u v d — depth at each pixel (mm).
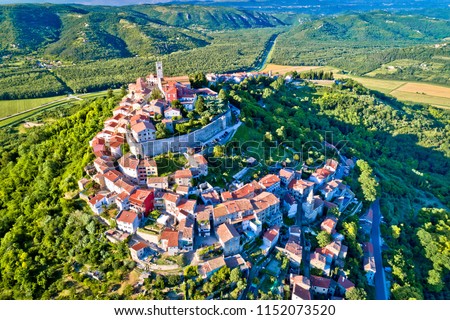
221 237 129750
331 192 176250
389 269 157000
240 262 127500
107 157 163875
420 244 177250
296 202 161375
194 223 137500
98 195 143125
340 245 147500
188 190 147875
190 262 125500
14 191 177625
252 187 157750
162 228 134000
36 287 121938
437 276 157875
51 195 158125
